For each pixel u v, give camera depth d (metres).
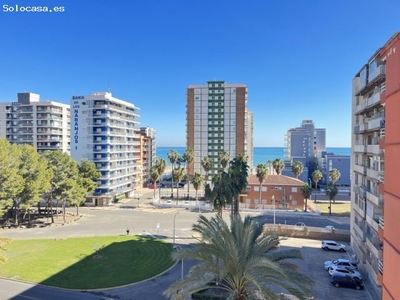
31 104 97.69
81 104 81.06
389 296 16.73
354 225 37.59
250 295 17.02
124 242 44.03
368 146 30.30
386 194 17.44
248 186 71.62
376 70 25.55
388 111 17.39
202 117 104.62
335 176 81.69
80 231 50.84
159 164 81.00
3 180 43.81
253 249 18.72
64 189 55.03
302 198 69.31
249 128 123.06
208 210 67.81
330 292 28.34
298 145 137.25
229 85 103.31
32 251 39.75
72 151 80.81
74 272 32.66
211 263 18.47
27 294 27.30
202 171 104.50
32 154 50.62
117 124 86.25
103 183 77.69
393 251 16.20
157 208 71.31
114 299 26.66
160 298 26.92
